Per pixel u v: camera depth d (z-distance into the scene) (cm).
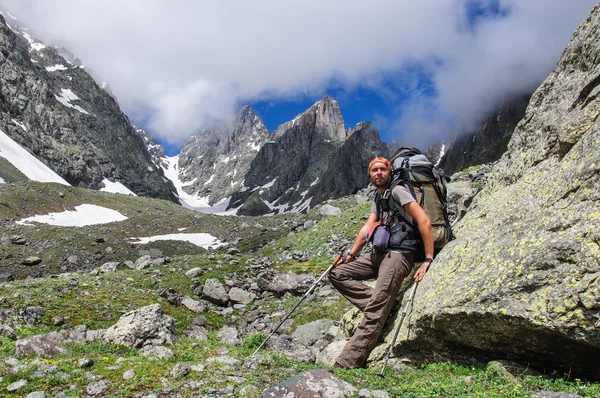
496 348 270
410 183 309
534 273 244
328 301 591
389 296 296
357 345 292
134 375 267
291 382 224
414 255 312
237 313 648
